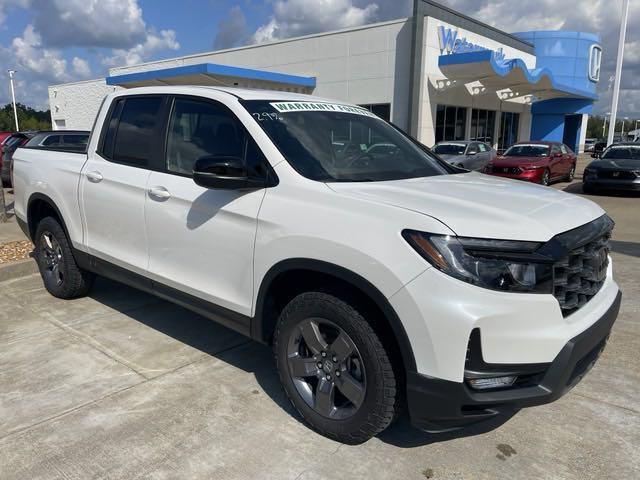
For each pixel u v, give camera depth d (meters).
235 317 3.26
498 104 28.64
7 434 2.96
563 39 33.19
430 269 2.38
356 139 3.63
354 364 2.78
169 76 22.61
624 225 9.68
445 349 2.36
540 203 2.83
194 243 3.42
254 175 3.12
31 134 14.13
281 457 2.79
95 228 4.30
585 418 3.20
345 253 2.61
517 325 2.37
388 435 3.01
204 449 2.85
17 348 4.04
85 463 2.73
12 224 8.48
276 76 23.12
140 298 5.16
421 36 21.25
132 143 4.03
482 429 3.08
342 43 23.62
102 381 3.55
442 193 2.87
